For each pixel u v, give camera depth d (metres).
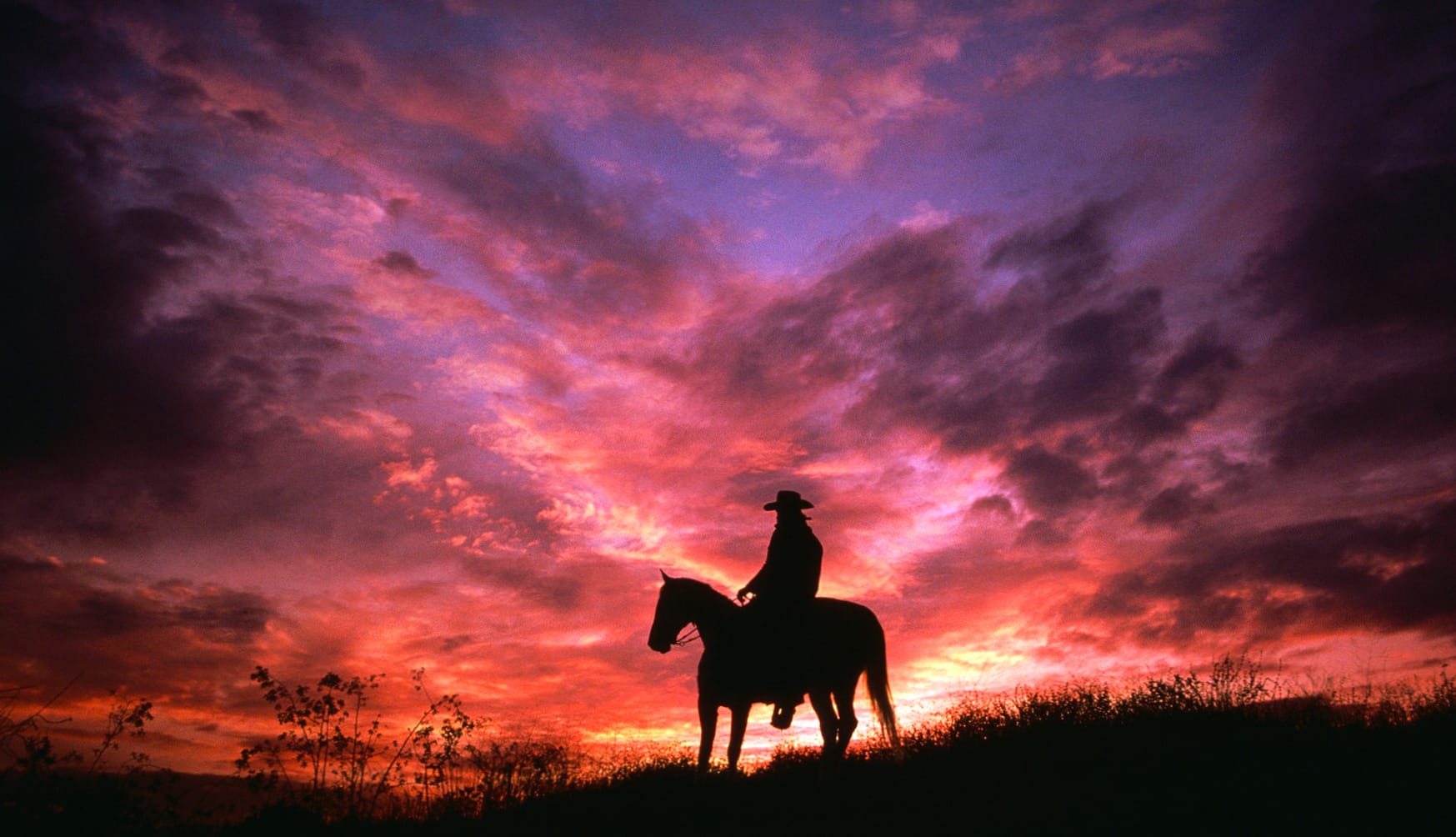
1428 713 9.69
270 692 9.16
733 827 8.79
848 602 11.02
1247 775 8.38
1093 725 10.40
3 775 7.14
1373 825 6.98
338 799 9.15
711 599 11.27
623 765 10.75
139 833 7.49
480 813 9.55
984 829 7.60
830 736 10.36
